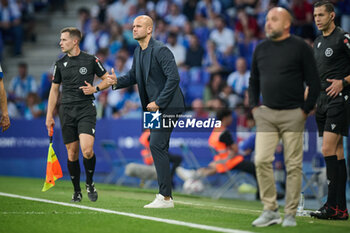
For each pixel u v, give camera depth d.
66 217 18.11
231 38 51.12
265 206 16.44
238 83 46.28
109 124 40.19
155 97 21.31
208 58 50.31
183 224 16.75
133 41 55.12
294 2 47.50
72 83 21.78
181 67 50.06
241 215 19.66
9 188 31.59
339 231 16.03
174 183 37.34
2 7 60.25
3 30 60.28
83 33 58.91
